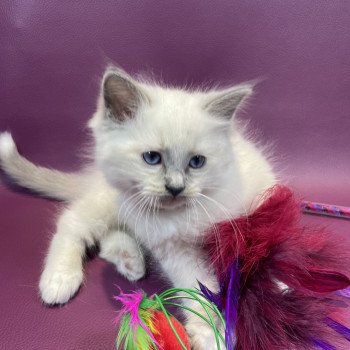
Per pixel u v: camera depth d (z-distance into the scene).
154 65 0.30
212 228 0.21
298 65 0.30
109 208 0.25
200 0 0.29
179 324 0.17
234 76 0.31
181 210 0.21
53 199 0.30
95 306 0.21
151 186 0.19
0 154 0.30
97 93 0.31
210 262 0.21
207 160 0.20
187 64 0.30
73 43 0.29
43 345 0.19
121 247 0.23
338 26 0.29
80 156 0.32
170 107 0.20
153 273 0.23
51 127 0.32
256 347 0.17
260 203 0.22
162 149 0.19
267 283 0.19
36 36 0.29
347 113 0.32
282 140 0.33
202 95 0.21
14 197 0.30
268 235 0.20
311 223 0.25
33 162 0.32
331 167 0.33
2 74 0.30
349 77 0.31
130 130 0.19
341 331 0.18
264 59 0.30
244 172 0.24
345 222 0.28
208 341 0.18
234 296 0.18
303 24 0.29
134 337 0.16
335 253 0.21
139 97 0.19
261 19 0.29
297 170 0.33
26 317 0.20
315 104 0.32
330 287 0.18
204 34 0.30
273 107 0.32
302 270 0.19
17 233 0.26
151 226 0.21
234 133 0.24
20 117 0.31
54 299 0.21
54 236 0.25
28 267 0.23
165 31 0.29
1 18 0.29
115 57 0.30
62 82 0.30
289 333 0.18
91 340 0.19
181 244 0.21
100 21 0.29
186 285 0.21
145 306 0.17
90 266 0.24
